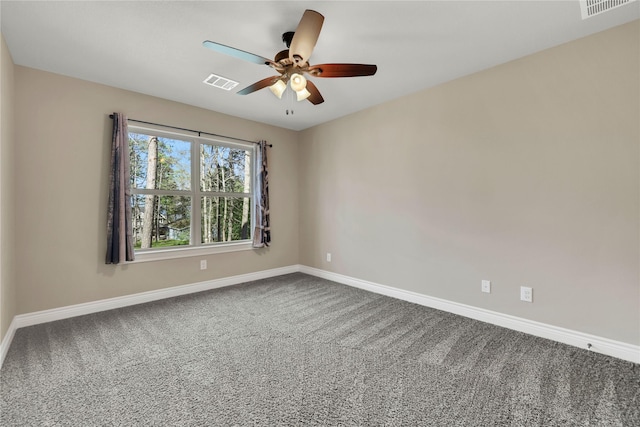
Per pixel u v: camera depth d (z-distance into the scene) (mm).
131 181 3275
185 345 2260
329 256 4285
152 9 1862
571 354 2107
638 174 1979
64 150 2777
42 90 2668
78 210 2854
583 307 2199
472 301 2803
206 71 2713
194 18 1956
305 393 1683
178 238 3623
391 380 1808
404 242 3352
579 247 2211
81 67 2625
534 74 2400
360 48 2326
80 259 2865
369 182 3713
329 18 1949
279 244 4539
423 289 3191
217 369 1930
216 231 3988
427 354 2121
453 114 2906
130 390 1706
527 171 2447
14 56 2412
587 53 2156
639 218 1979
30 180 2605
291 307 3109
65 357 2074
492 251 2662
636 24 1972
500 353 2129
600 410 1535
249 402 1605
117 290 3084
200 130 3666
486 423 1444
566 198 2264
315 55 2428
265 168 4227
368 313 2938
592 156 2146
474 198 2770
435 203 3068
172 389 1717
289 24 2025
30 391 1691
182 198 3652
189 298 3404
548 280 2355
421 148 3174
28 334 2434
